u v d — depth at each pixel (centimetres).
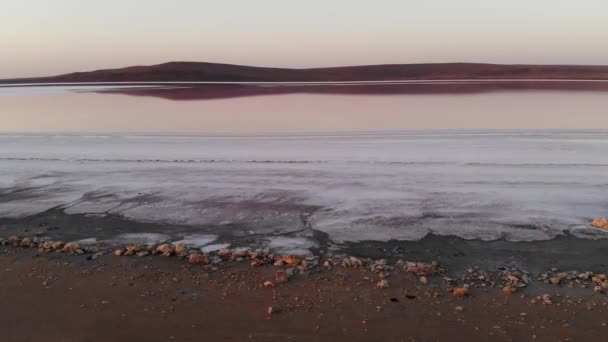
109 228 566
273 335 343
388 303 386
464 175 754
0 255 492
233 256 478
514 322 355
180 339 339
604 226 534
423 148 962
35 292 412
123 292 411
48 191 714
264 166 838
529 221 559
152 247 502
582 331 342
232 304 388
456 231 535
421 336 339
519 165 808
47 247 507
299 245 507
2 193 708
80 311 380
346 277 433
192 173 800
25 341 339
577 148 932
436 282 421
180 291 412
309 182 735
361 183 724
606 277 420
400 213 593
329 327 352
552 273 434
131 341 338
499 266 450
